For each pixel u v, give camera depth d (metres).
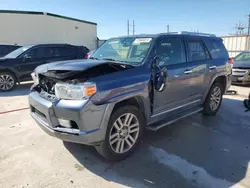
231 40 16.05
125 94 2.62
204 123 4.23
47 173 2.54
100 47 4.05
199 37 4.17
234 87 8.05
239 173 2.59
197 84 3.94
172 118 3.51
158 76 3.07
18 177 2.45
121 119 2.76
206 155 3.00
